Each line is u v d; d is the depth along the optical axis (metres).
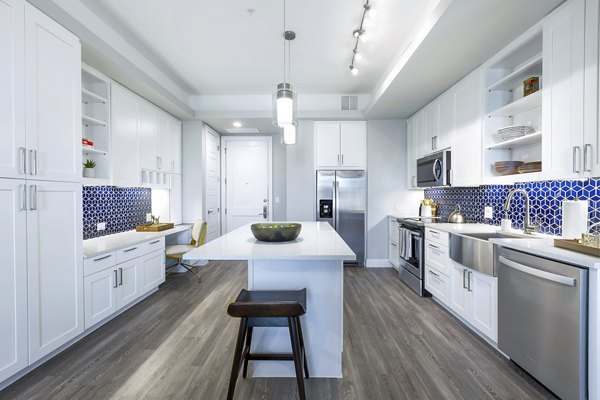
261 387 1.77
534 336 1.70
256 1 2.29
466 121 2.92
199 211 4.60
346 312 2.88
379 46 2.97
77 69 2.19
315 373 1.87
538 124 2.38
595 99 1.64
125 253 2.80
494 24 2.08
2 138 1.66
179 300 3.19
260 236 1.92
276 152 5.58
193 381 1.82
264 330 1.89
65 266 2.09
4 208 1.67
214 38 2.84
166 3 2.31
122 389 1.74
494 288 2.12
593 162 1.66
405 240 3.71
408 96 3.57
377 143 4.60
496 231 2.58
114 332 2.45
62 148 2.06
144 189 4.04
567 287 1.49
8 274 1.70
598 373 1.38
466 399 1.65
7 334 1.69
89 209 3.06
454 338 2.36
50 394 1.68
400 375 1.88
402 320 2.70
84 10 2.30
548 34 1.96
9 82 1.70
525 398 1.66
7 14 1.68
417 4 2.31
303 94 4.47
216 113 4.44
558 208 2.24
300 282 1.87
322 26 2.64
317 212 4.61
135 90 3.30
